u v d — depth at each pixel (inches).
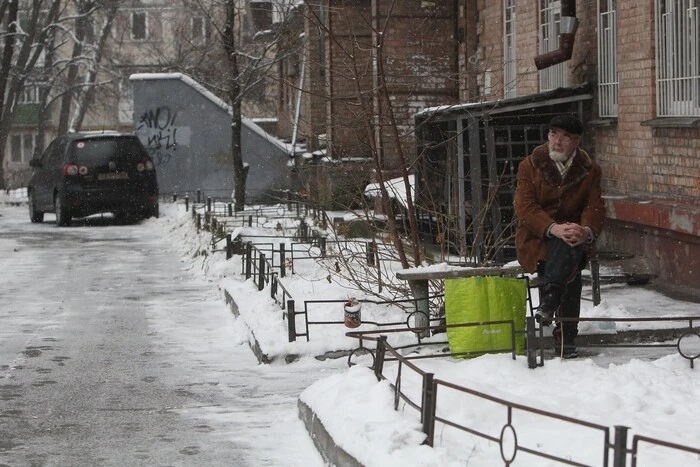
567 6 724.7
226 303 607.5
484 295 390.6
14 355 462.9
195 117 1523.1
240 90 1228.5
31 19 2207.2
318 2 1135.0
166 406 367.2
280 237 823.1
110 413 357.7
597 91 722.8
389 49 1034.7
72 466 296.8
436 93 1037.2
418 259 485.4
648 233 636.7
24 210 1670.8
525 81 847.7
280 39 1200.8
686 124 579.8
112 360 450.9
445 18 1037.2
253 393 385.7
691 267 587.5
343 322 444.8
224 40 1216.8
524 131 728.3
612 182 705.6
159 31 2679.6
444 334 435.8
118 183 1235.9
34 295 660.7
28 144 3203.7
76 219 1353.3
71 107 3191.4
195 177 1528.1
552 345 412.5
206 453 308.0
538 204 396.2
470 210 719.1
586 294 569.3
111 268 807.7
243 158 1501.0
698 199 591.2
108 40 2802.7
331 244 703.1
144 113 1529.3
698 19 589.9
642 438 214.7
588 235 385.4
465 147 750.5
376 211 711.1
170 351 470.3
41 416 354.0
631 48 665.0
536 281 414.0
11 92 2242.9
